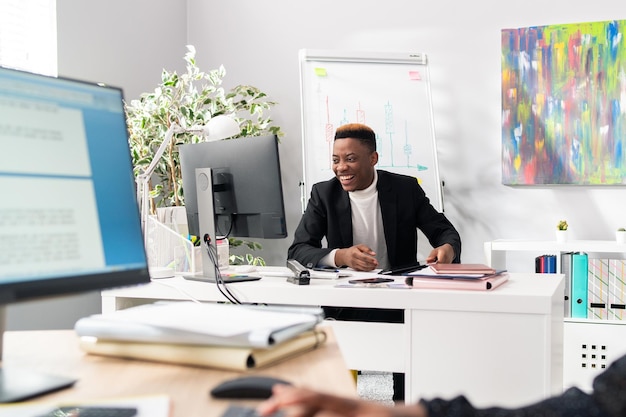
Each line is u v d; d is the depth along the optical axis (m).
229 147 2.11
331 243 2.81
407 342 1.87
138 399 0.79
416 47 3.86
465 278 1.87
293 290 1.95
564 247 3.36
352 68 3.69
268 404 0.68
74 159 0.97
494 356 1.81
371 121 3.64
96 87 1.02
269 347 0.99
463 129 3.80
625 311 3.29
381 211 2.81
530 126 3.67
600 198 3.62
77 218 0.95
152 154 3.50
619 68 3.54
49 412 0.75
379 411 0.63
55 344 1.16
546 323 1.78
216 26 4.17
